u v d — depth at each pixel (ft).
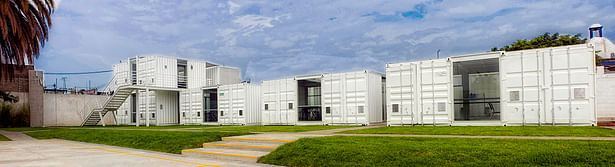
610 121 80.28
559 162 29.17
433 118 75.36
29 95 141.69
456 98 77.77
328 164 35.29
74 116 152.66
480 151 33.32
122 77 146.10
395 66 81.41
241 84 116.16
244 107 114.52
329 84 95.91
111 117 157.28
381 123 95.25
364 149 37.42
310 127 86.17
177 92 140.05
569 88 63.46
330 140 44.50
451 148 35.01
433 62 76.38
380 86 97.35
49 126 144.87
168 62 133.08
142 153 52.19
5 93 136.15
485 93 74.74
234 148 48.78
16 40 80.59
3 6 63.98
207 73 146.51
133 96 146.41
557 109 64.13
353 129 72.59
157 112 131.54
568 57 63.98
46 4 76.64
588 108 61.72
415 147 36.29
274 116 106.42
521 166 29.12
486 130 57.26
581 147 32.45
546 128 57.93
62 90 163.84
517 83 67.92
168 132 75.41
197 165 38.70
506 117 68.54
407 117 78.69
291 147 42.01
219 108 122.11
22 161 43.06
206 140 56.80
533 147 33.73
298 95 102.83
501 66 69.46
